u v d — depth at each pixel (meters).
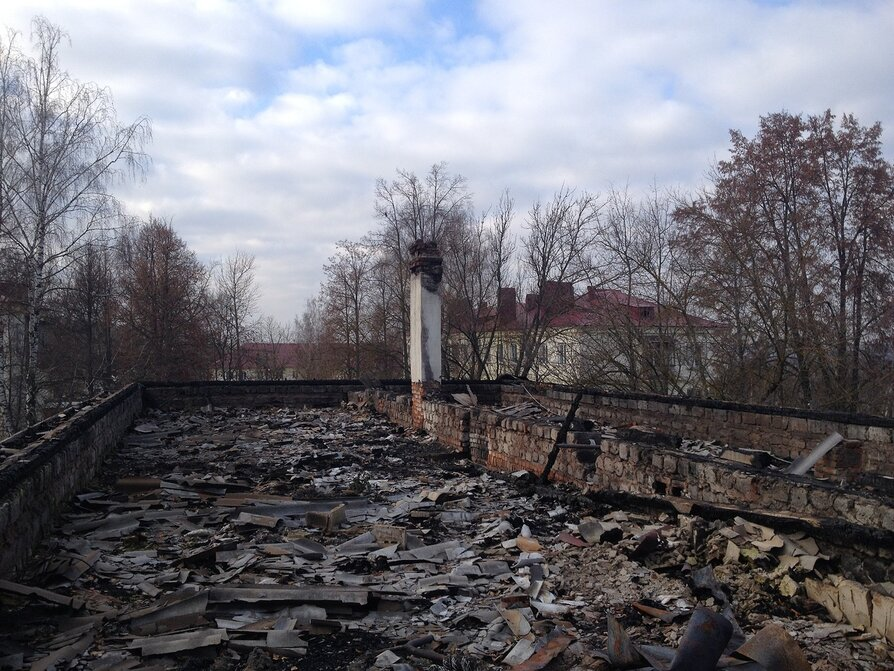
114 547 6.56
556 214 31.59
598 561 6.14
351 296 40.72
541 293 31.50
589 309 24.66
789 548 5.35
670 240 22.81
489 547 6.79
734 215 21.80
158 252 32.97
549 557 6.33
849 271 22.53
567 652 4.27
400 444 13.66
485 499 8.84
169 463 11.36
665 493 7.48
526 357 33.84
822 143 23.55
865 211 22.62
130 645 4.38
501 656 4.34
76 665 4.14
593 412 14.30
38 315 20.09
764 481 6.24
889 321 20.34
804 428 9.94
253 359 47.97
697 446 10.36
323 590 5.14
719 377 20.78
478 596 5.46
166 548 6.55
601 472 8.56
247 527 7.30
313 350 53.22
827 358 18.38
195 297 34.72
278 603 5.00
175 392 18.73
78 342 28.28
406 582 5.66
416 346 15.42
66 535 6.71
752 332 20.34
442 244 34.94
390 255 36.78
